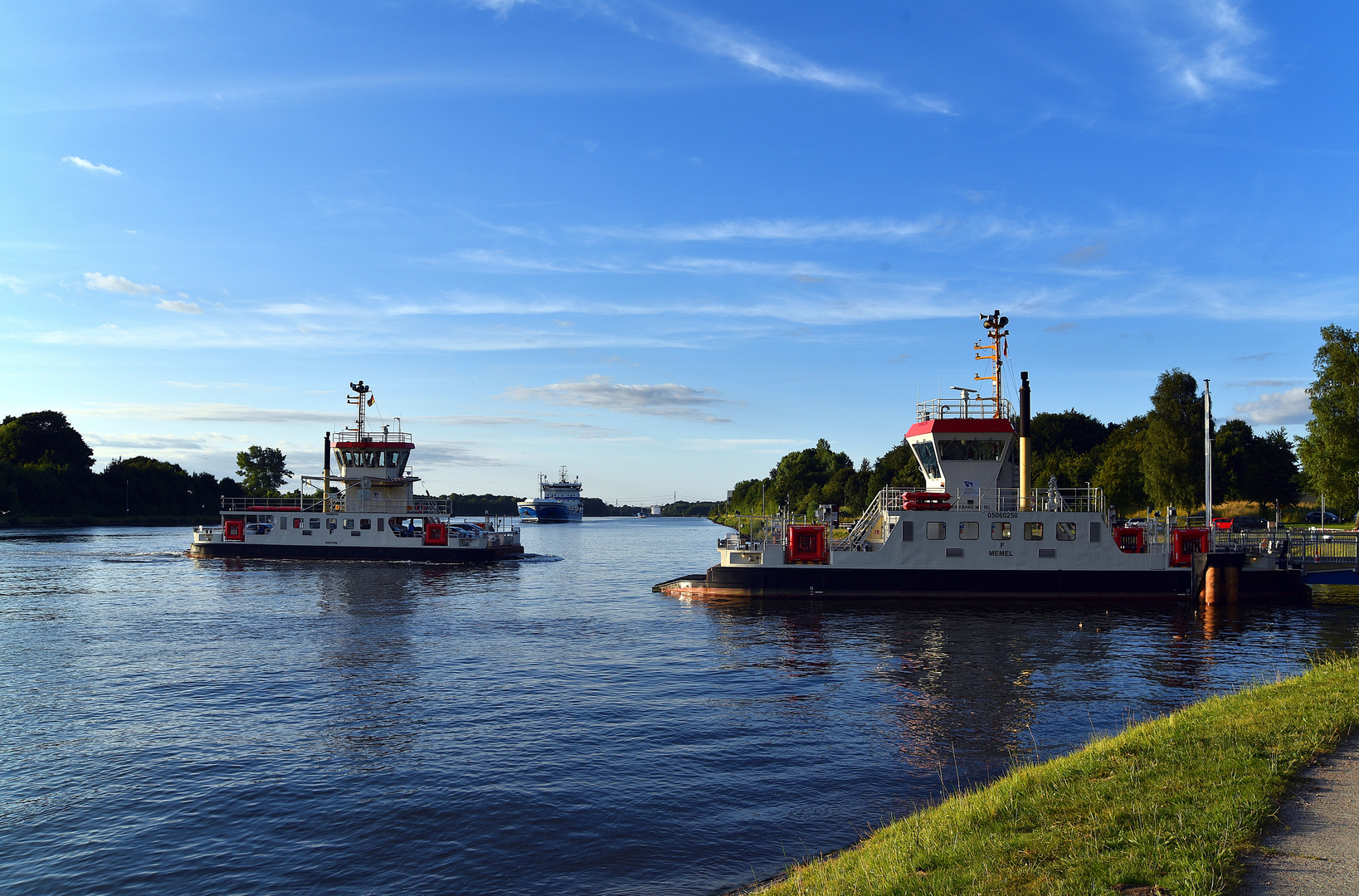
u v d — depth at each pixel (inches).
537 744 940.6
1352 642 1528.1
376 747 933.8
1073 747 908.0
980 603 1971.0
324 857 659.4
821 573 2033.7
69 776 847.7
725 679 1277.1
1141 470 4010.8
